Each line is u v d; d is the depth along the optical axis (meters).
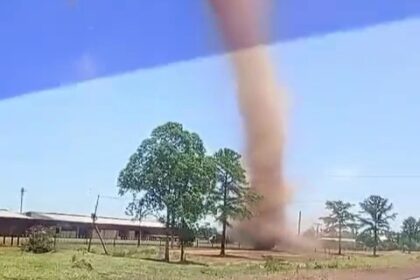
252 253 51.81
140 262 32.19
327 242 65.06
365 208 67.50
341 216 66.31
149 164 42.72
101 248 46.44
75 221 64.00
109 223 67.06
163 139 42.88
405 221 73.19
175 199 42.00
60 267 24.31
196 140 43.78
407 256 54.97
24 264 24.75
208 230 50.06
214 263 37.41
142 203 42.88
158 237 67.31
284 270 28.56
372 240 67.25
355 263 37.88
